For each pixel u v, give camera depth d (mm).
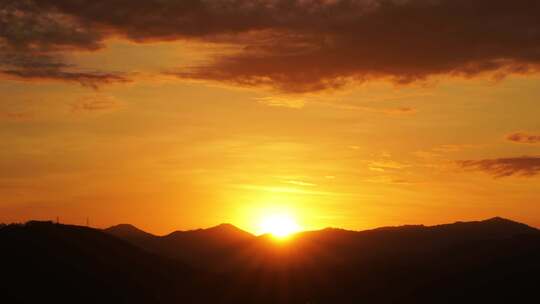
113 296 147500
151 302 152750
